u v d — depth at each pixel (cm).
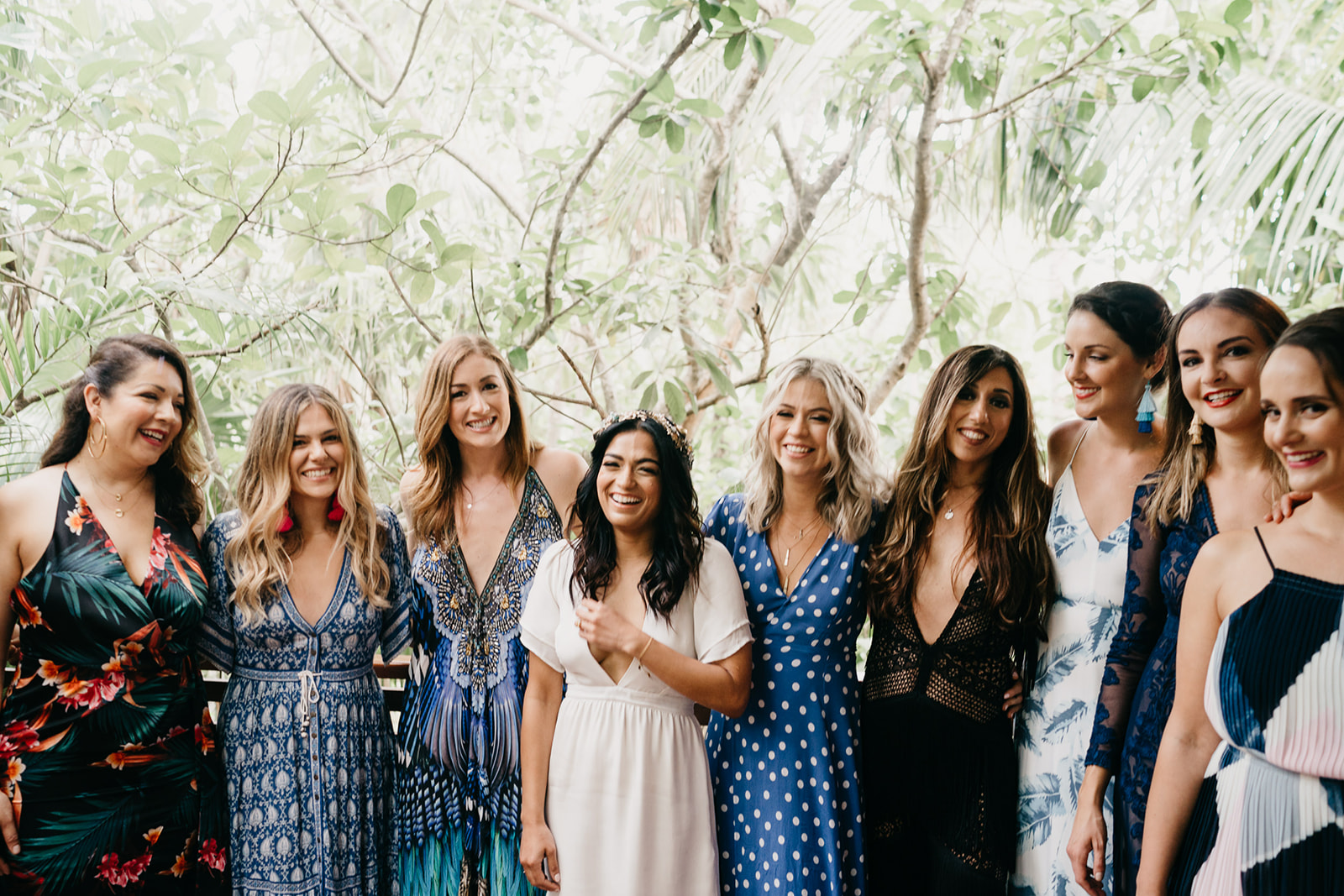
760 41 283
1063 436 218
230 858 205
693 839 186
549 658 197
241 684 205
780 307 395
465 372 218
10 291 347
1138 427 193
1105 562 191
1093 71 347
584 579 192
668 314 379
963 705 195
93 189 398
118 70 296
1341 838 127
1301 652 132
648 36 299
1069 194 372
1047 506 204
